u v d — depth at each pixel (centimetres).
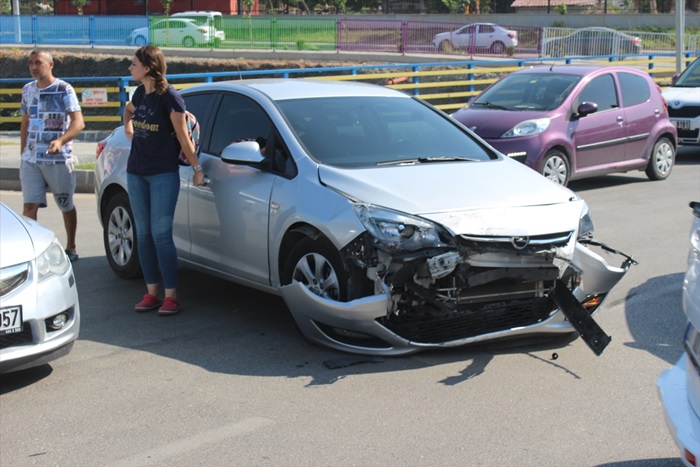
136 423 441
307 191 541
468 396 473
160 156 606
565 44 3164
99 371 517
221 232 614
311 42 3488
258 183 580
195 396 476
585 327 503
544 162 1091
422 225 489
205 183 620
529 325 523
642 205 1075
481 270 496
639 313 629
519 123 1092
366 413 450
